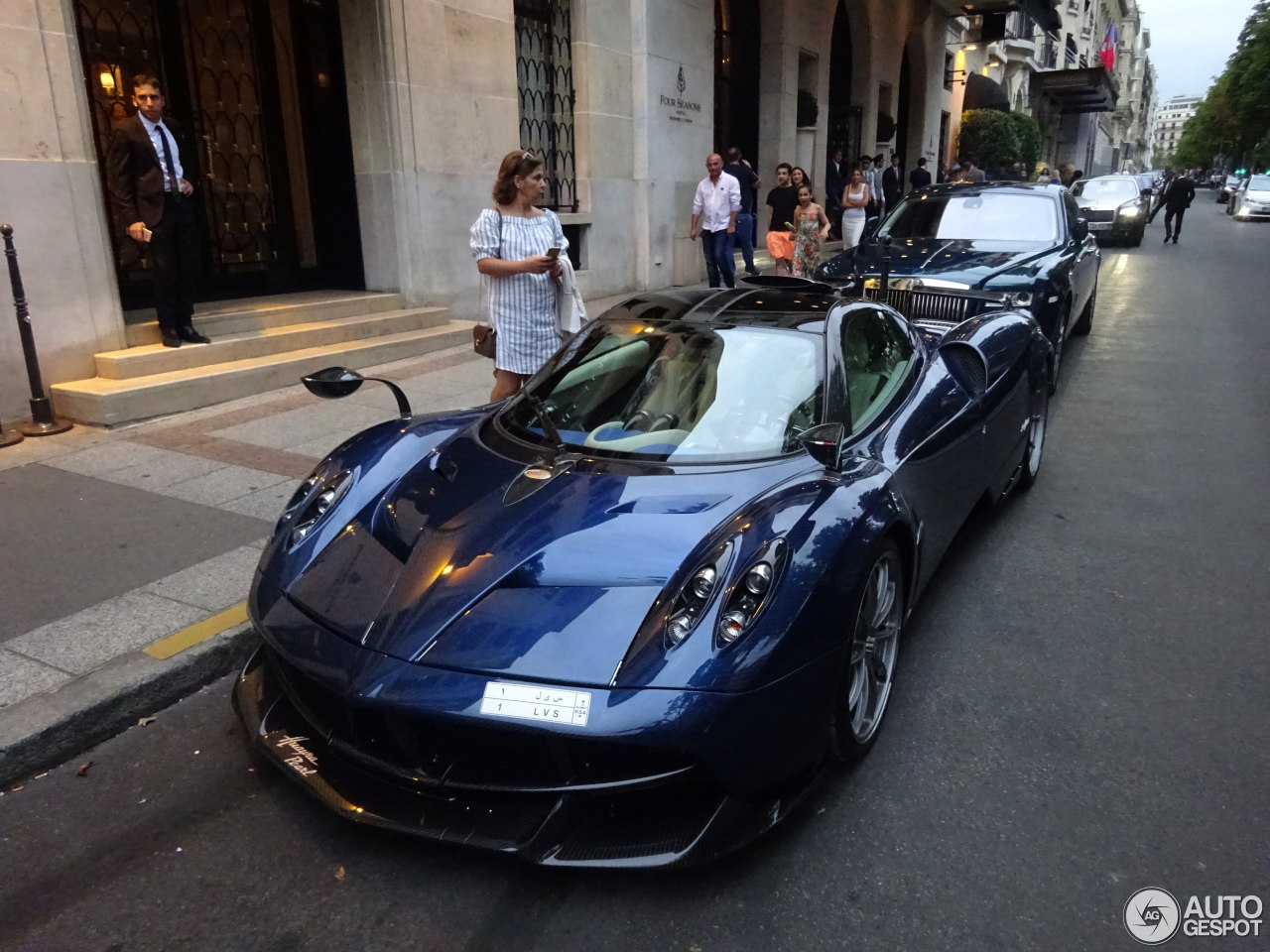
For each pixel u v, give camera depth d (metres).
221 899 2.35
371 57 8.36
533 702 2.17
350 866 2.46
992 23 25.92
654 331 3.60
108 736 3.09
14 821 2.68
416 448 3.36
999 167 29.27
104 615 3.65
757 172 16.55
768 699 2.24
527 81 10.46
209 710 3.25
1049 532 4.70
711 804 2.29
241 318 7.54
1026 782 2.74
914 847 2.48
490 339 4.95
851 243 14.34
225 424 6.21
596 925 2.24
